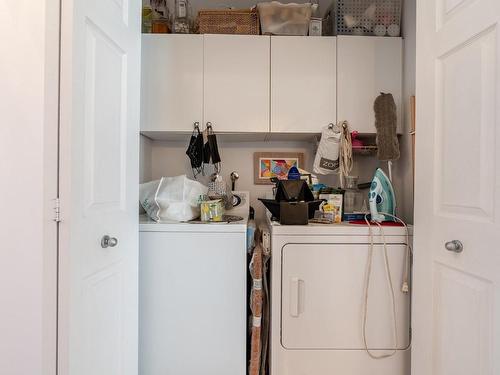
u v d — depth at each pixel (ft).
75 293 2.74
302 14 5.90
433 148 3.64
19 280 2.63
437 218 3.56
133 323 4.10
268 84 5.84
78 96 2.75
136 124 4.12
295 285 4.67
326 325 4.69
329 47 5.85
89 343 3.02
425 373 3.79
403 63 5.90
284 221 4.81
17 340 2.63
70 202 2.66
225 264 4.66
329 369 4.69
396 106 5.85
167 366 4.65
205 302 4.66
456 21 3.25
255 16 5.98
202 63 5.82
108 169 3.39
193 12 6.91
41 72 2.61
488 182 2.84
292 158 6.89
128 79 3.87
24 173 2.62
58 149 2.65
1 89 2.63
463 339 3.16
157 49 5.81
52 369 2.63
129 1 3.92
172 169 6.88
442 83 3.49
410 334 4.67
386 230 4.69
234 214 6.16
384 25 6.00
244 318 4.66
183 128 5.82
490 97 2.82
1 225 2.64
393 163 6.35
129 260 3.96
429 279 3.73
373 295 4.68
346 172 5.77
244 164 6.93
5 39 2.61
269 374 4.91
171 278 4.66
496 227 2.74
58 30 2.64
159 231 4.65
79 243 2.80
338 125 5.81
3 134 2.64
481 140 2.92
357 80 5.85
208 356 4.66
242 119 5.84
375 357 4.68
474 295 3.00
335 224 4.92
